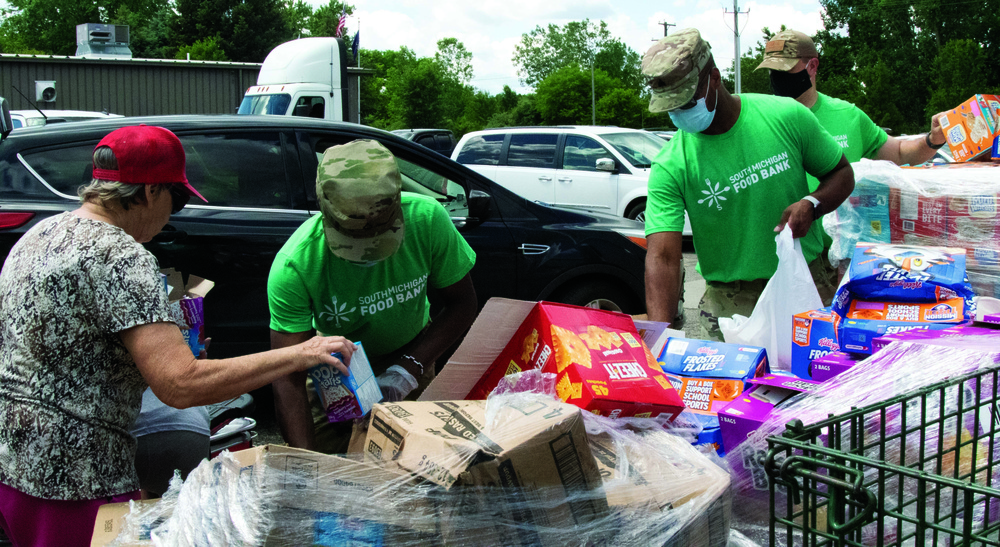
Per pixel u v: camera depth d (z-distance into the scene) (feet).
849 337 6.53
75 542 5.63
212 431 8.18
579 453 4.40
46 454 5.46
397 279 7.24
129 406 5.88
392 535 4.16
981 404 4.54
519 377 5.31
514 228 14.29
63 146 11.50
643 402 5.24
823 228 9.53
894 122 149.48
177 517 4.41
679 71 7.95
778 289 7.80
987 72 153.69
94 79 60.49
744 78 200.85
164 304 5.47
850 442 4.43
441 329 7.79
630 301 15.57
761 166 8.64
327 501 4.26
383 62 302.04
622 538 4.36
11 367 5.55
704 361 6.79
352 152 6.15
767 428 5.13
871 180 8.82
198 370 5.35
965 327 6.18
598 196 31.91
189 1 173.78
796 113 8.68
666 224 8.88
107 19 208.33
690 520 4.51
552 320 5.54
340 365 5.69
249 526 4.18
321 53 39.73
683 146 8.94
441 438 4.33
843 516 3.65
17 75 58.80
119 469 5.79
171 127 12.09
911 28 177.37
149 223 5.98
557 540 4.22
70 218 5.67
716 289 9.29
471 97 288.51
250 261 12.09
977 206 7.93
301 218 12.60
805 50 11.20
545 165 33.68
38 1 203.41
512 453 4.18
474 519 4.10
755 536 5.16
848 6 183.73
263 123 12.71
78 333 5.43
